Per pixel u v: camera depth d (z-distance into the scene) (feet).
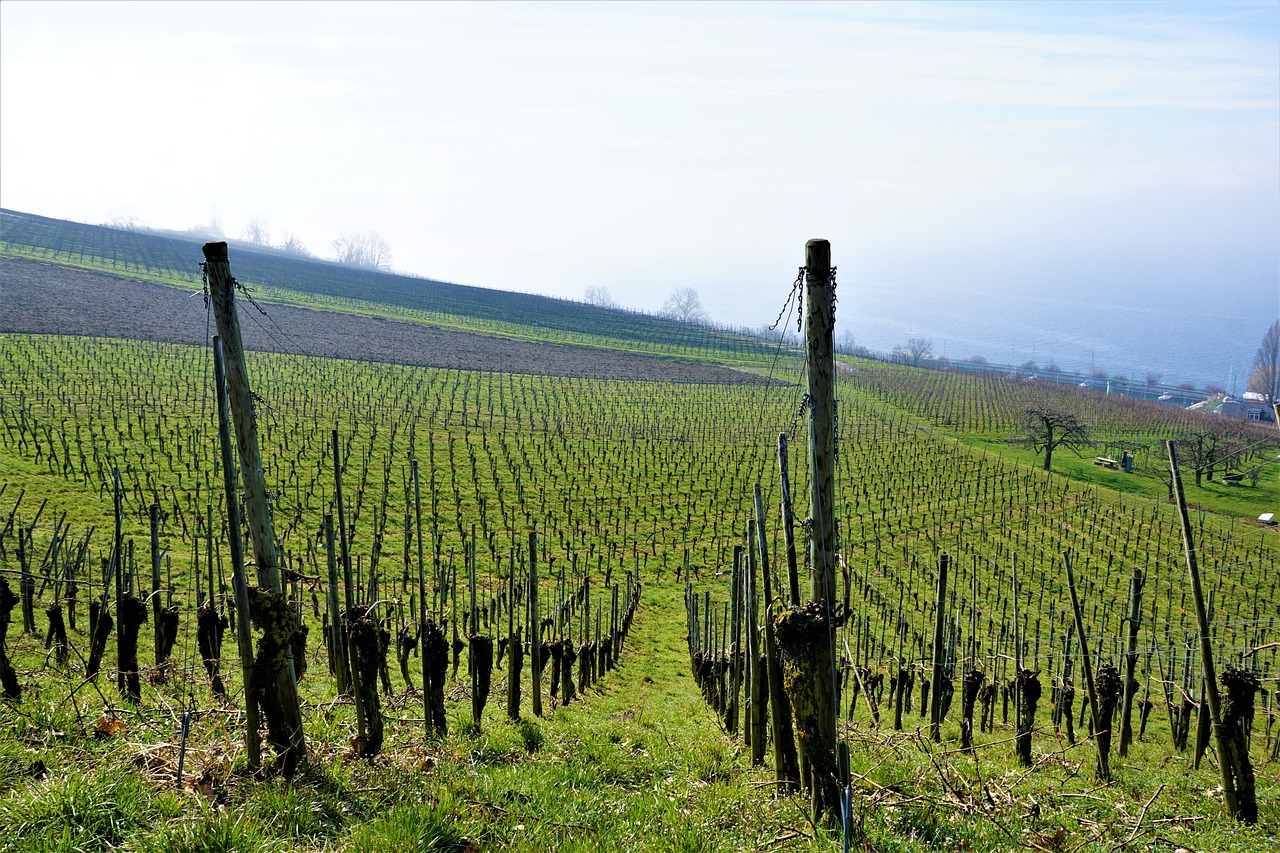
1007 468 327.26
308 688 66.13
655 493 257.34
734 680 63.87
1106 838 42.19
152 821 30.45
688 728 73.87
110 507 175.22
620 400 396.16
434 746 47.78
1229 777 50.21
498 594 160.35
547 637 123.95
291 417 282.15
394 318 546.26
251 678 37.70
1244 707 50.16
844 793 33.50
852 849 34.99
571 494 246.27
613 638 133.59
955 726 99.45
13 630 86.99
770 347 639.76
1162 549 239.30
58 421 236.84
